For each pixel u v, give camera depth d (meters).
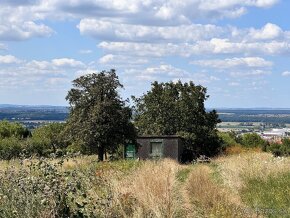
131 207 8.95
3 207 7.49
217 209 10.04
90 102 39.78
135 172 13.52
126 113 39.94
